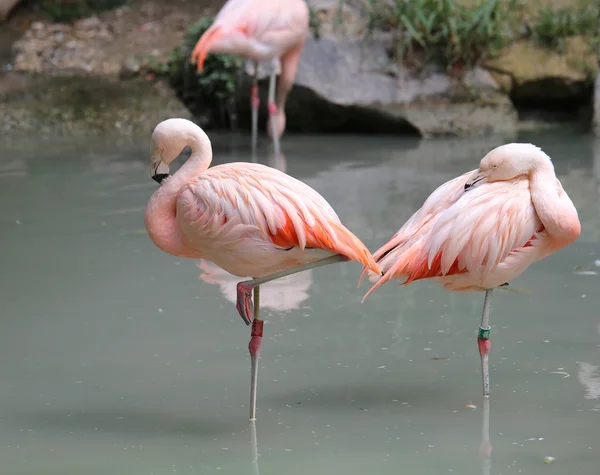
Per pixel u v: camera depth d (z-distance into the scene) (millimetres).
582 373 6082
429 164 13211
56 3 19500
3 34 18641
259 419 5539
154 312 7559
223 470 4883
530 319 7145
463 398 5770
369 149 14750
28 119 16062
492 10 16219
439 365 6316
